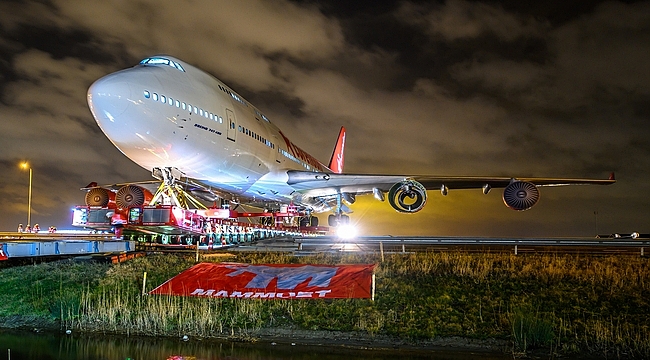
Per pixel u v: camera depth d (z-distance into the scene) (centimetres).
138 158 2006
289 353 1233
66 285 1692
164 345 1297
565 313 1429
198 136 2039
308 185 2884
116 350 1256
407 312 1438
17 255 1753
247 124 2427
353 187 2917
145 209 1939
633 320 1394
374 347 1280
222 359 1189
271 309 1465
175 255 2016
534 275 1683
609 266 1759
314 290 1507
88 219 2119
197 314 1459
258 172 2608
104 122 1788
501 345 1298
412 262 1806
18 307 1579
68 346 1291
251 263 1855
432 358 1210
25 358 1191
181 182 2388
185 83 2062
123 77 1811
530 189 2612
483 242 2391
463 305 1476
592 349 1277
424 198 2652
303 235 3206
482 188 2938
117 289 1628
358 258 1909
